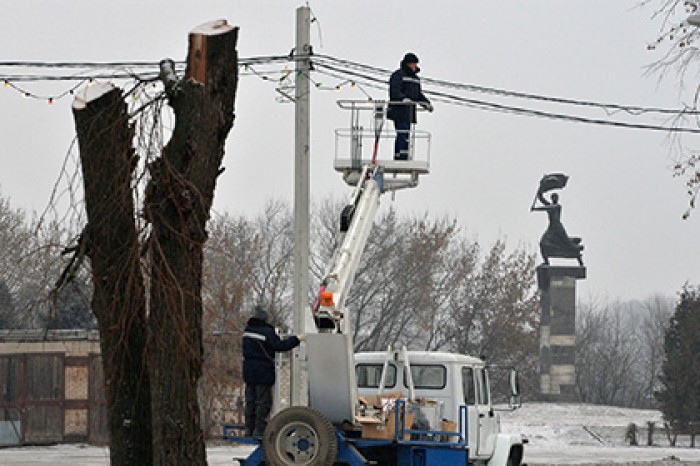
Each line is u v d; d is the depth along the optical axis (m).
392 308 125.75
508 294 138.25
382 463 35.00
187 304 20.80
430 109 49.38
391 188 46.16
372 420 34.12
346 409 34.00
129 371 21.72
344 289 35.91
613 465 75.38
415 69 49.69
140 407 21.86
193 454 21.12
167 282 20.34
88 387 78.06
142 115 20.80
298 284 45.94
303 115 46.88
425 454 34.59
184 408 20.98
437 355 39.91
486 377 43.06
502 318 137.50
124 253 20.88
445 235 129.12
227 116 21.39
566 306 156.75
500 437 42.97
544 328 157.50
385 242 128.25
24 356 76.75
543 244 159.00
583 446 106.75
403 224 129.88
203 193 21.03
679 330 131.75
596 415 140.25
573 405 148.00
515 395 43.03
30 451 73.19
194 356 20.80
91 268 21.14
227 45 21.06
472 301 138.50
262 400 34.25
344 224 38.97
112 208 20.67
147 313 21.91
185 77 20.83
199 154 20.83
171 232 20.66
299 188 46.56
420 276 126.88
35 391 77.00
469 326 137.88
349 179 46.53
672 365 129.00
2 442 75.44
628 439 111.31
